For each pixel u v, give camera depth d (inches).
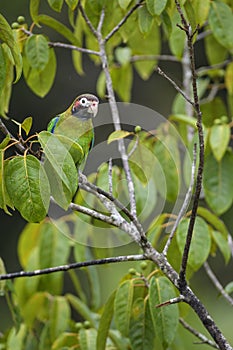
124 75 422.6
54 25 323.0
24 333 348.8
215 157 338.6
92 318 339.3
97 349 295.1
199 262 289.4
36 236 374.3
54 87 693.9
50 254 354.6
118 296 282.4
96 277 353.4
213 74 427.2
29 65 331.0
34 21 319.9
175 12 294.5
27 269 359.9
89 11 318.3
